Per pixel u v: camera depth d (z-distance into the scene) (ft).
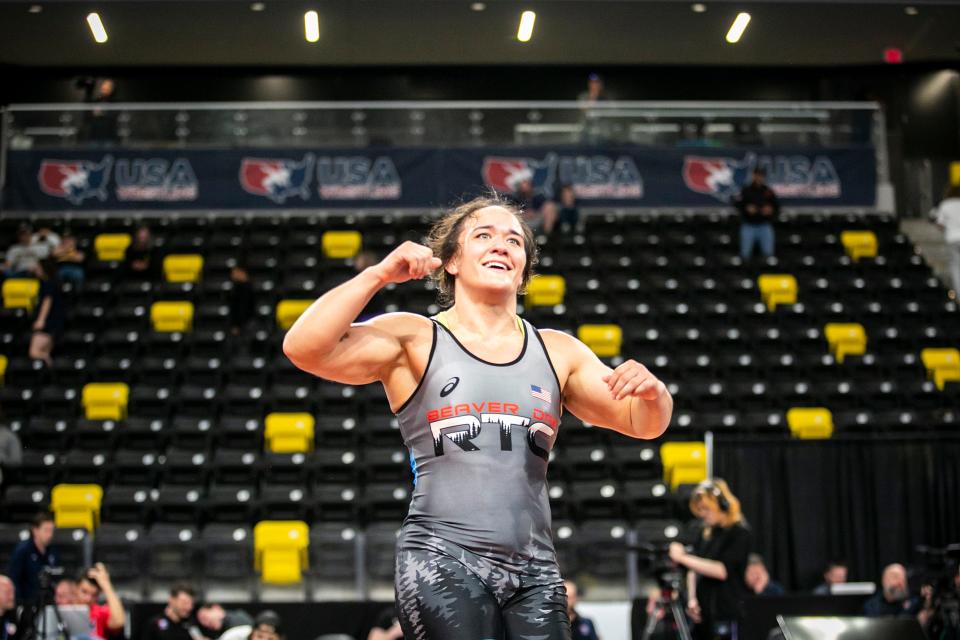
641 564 30.12
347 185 55.36
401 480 35.70
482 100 66.64
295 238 52.03
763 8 40.57
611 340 43.50
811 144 56.54
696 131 56.08
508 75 66.49
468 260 8.37
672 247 51.52
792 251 51.90
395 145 55.62
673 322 45.60
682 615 23.35
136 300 47.19
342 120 55.88
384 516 34.14
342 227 52.85
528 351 8.25
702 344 43.78
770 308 47.57
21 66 62.80
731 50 57.67
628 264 49.39
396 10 36.94
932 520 29.81
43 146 55.11
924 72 64.85
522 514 7.74
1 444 36.01
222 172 55.42
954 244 50.06
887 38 54.03
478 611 7.30
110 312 45.75
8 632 23.13
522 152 55.26
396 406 8.16
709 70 65.87
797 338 44.34
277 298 47.11
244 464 36.04
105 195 55.01
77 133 55.36
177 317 45.44
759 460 29.94
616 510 34.27
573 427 38.06
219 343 43.62
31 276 49.11
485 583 7.53
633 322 45.29
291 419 37.91
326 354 7.80
